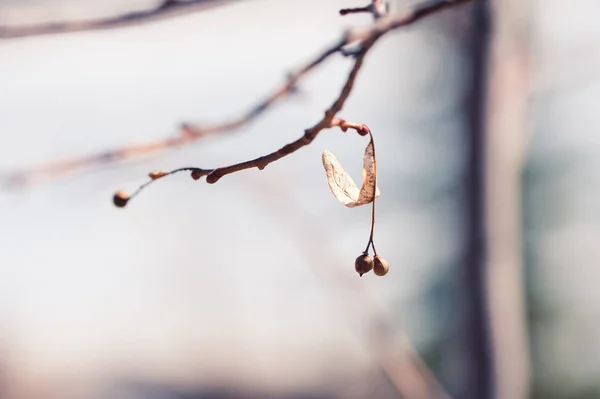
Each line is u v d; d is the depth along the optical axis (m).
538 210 3.89
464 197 1.46
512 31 1.42
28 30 0.99
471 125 1.44
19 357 6.07
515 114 1.44
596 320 3.82
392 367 1.42
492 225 1.42
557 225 3.89
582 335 3.81
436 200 2.32
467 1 0.86
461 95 1.48
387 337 1.45
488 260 1.42
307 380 5.27
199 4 0.99
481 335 1.41
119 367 6.26
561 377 3.78
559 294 3.86
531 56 1.48
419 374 1.43
